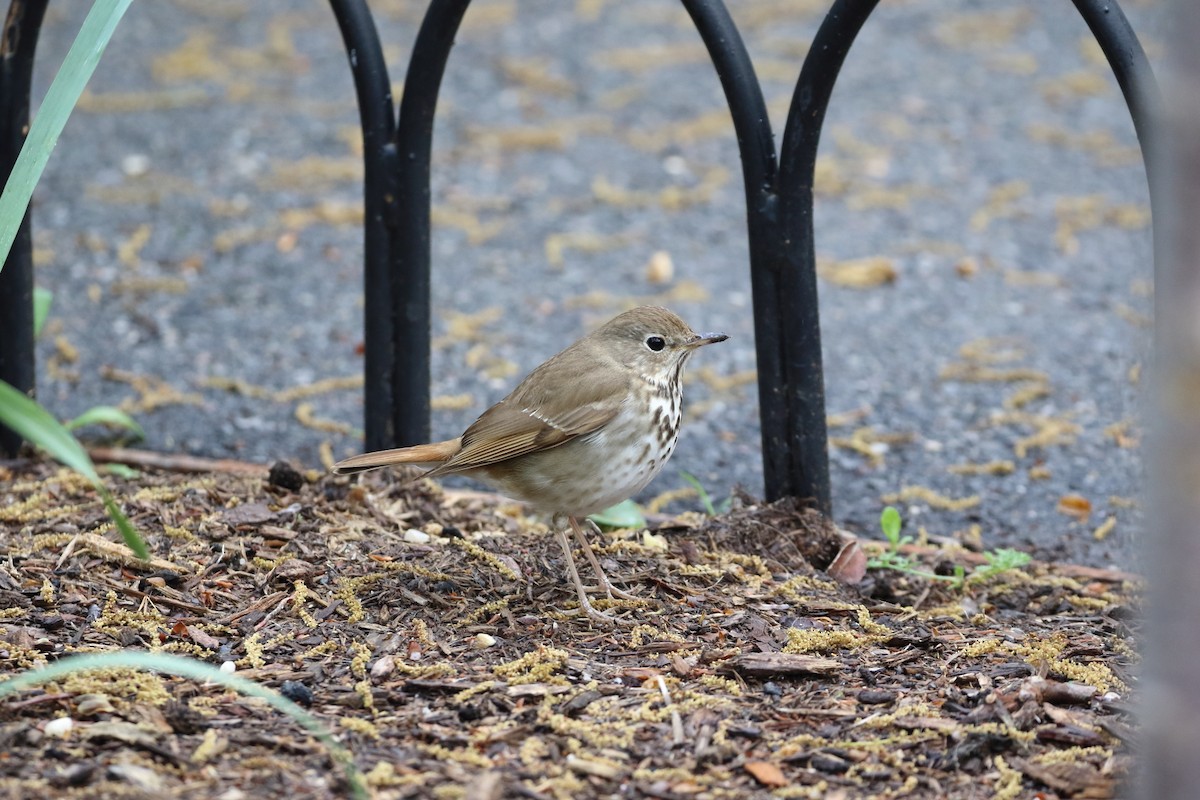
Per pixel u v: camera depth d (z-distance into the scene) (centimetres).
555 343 1576
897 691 804
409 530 1052
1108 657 873
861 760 724
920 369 1532
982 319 1647
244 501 1081
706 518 1106
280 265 1748
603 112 2195
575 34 2477
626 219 1898
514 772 698
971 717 760
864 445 1362
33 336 1177
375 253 1097
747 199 1019
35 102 2048
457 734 734
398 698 775
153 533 1007
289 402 1416
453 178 1991
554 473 930
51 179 1939
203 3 2577
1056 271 1756
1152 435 527
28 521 1025
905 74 2327
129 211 1861
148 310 1617
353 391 1453
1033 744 741
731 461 1342
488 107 2198
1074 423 1410
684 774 700
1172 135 511
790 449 1055
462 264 1767
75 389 1419
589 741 730
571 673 820
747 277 1753
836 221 1894
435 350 1556
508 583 959
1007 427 1409
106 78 2247
